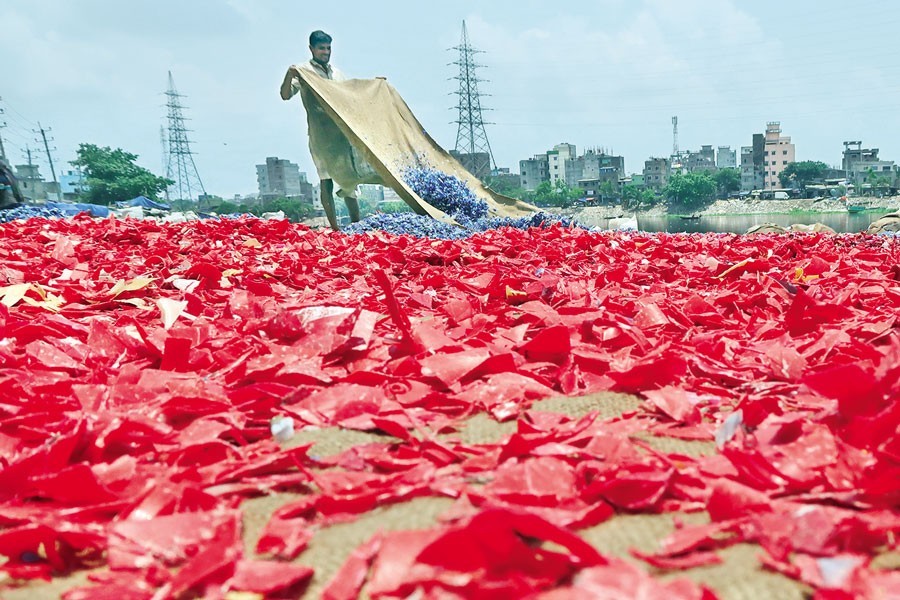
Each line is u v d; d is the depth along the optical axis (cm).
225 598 110
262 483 149
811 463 139
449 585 103
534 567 108
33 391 194
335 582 110
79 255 500
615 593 98
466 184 1386
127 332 255
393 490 142
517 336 253
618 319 275
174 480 149
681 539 120
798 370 208
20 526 131
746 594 109
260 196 13075
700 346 242
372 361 225
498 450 156
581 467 148
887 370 144
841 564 110
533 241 632
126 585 113
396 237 703
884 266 434
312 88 1164
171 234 624
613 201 13500
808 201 11750
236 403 195
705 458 156
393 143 1305
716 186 13038
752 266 434
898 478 126
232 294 305
